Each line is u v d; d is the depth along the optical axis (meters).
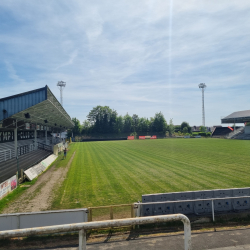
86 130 89.94
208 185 13.20
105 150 35.78
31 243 6.40
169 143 48.78
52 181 14.99
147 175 16.20
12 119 18.62
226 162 21.17
